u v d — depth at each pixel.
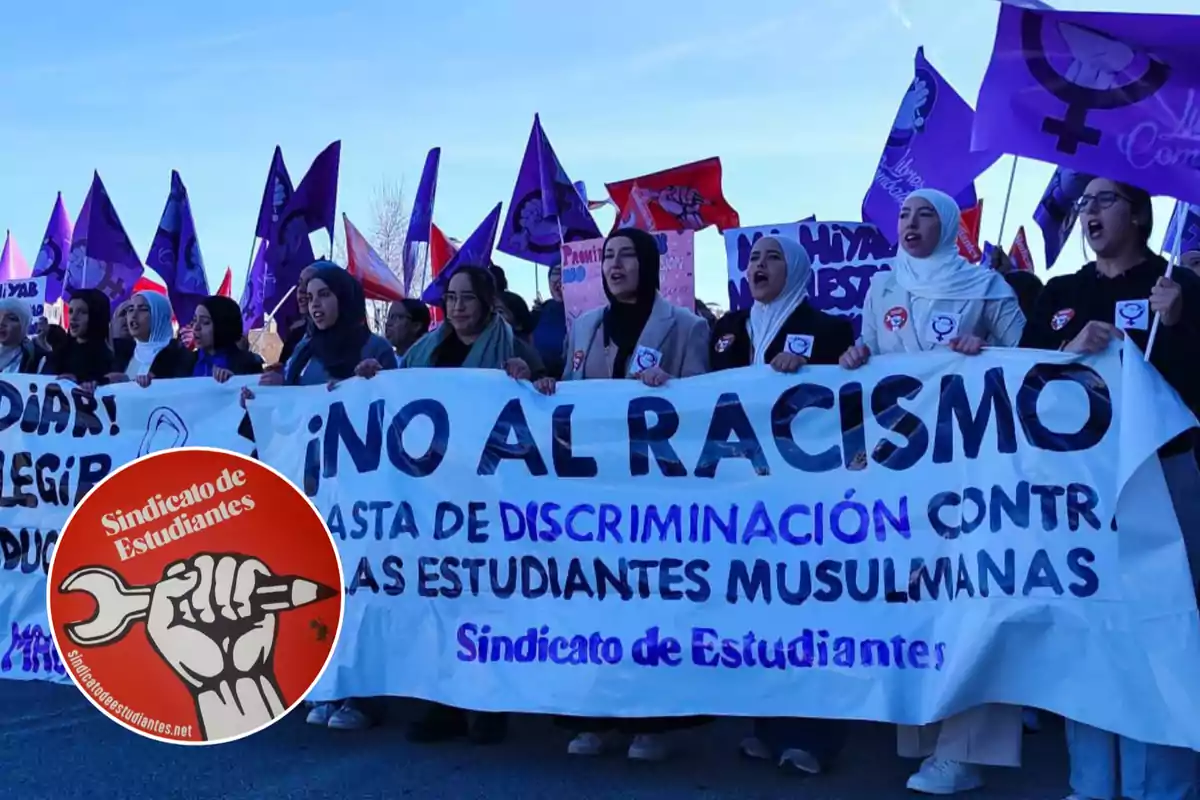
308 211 7.76
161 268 8.39
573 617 4.27
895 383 4.07
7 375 5.42
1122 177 3.70
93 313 6.27
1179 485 3.73
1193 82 3.64
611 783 4.05
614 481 4.32
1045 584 3.71
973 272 4.55
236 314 6.08
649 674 4.12
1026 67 3.80
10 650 5.17
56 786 4.04
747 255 7.52
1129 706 3.55
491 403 4.50
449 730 4.58
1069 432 3.79
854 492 4.07
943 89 7.12
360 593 4.52
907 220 4.57
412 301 7.29
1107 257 3.97
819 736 4.14
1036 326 4.17
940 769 3.89
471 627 4.38
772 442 4.18
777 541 4.11
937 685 3.82
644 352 4.70
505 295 6.78
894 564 3.98
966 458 3.93
